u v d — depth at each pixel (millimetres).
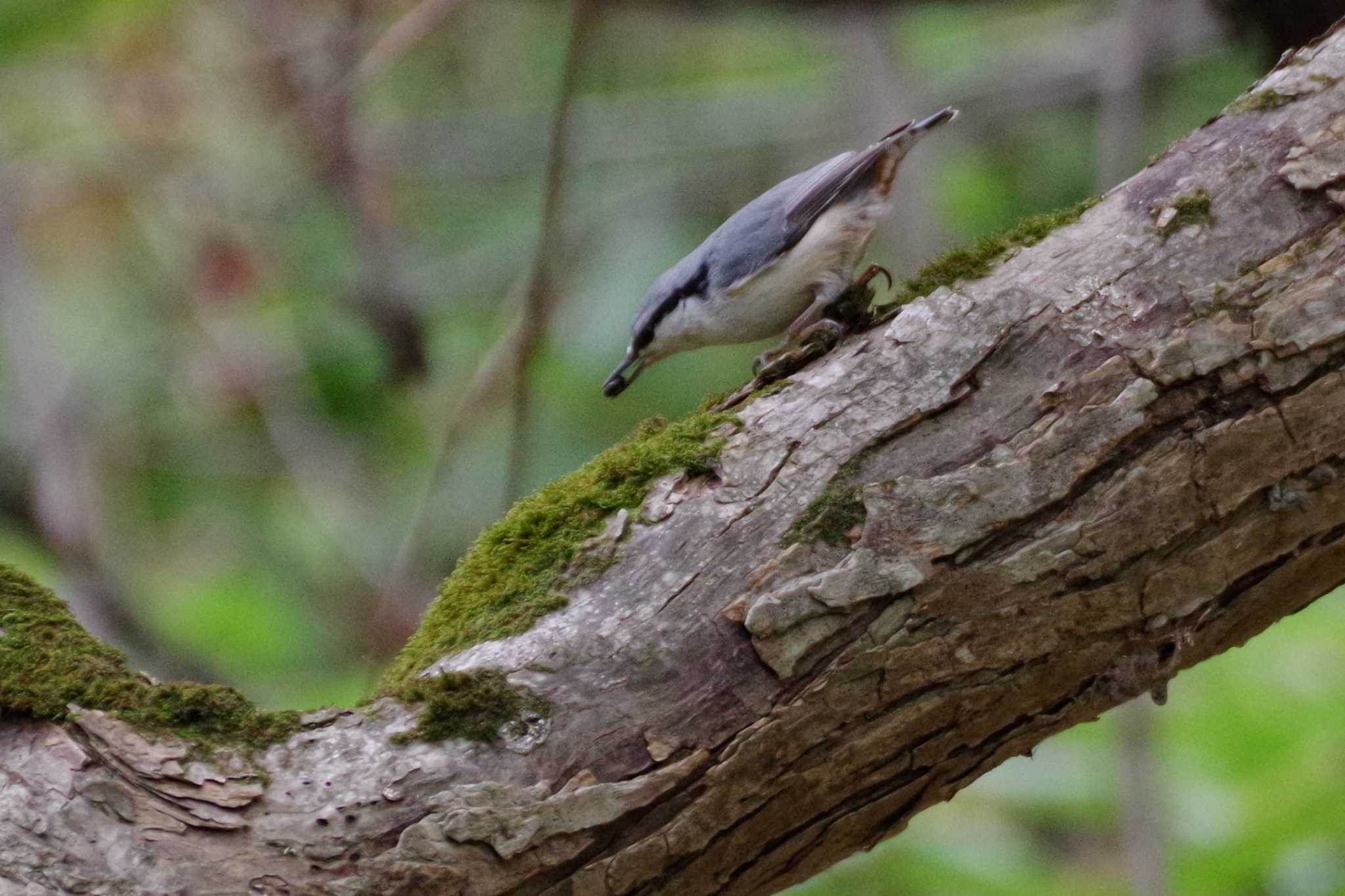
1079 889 7930
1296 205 3893
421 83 13398
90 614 10750
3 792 3479
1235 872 7379
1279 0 7344
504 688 3701
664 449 4027
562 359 12320
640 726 3672
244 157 11648
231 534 13102
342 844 3523
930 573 3732
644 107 13922
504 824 3557
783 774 3719
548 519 4020
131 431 12891
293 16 10914
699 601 3771
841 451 3877
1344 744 7625
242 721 3668
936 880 7660
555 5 11344
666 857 3664
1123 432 3779
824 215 5941
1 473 11422
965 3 10367
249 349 12250
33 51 9891
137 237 12305
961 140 13141
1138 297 3883
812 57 14266
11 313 11836
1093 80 12258
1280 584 3922
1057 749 8461
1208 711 8188
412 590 9328
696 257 6375
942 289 4031
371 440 12586
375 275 10539
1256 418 3770
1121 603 3791
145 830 3469
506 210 13508
